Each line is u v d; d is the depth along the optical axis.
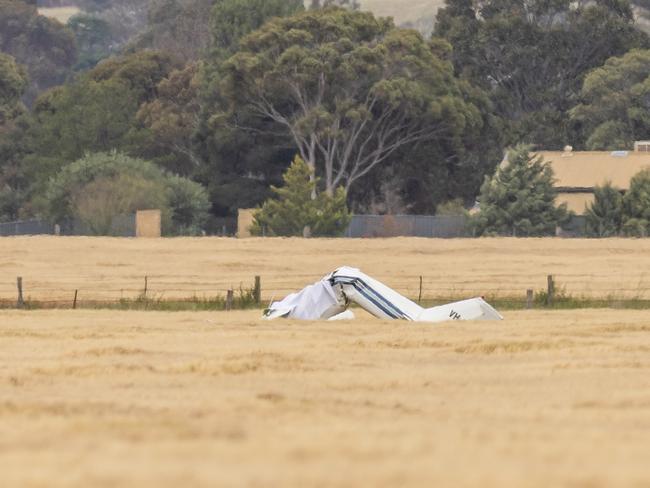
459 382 71.44
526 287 170.88
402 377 73.19
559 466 40.88
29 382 70.88
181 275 187.25
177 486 36.59
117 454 43.69
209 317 119.06
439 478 37.97
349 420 54.94
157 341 94.94
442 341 94.31
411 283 177.12
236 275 187.88
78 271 191.12
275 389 67.81
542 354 86.62
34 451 44.78
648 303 147.12
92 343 93.69
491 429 51.97
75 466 40.69
